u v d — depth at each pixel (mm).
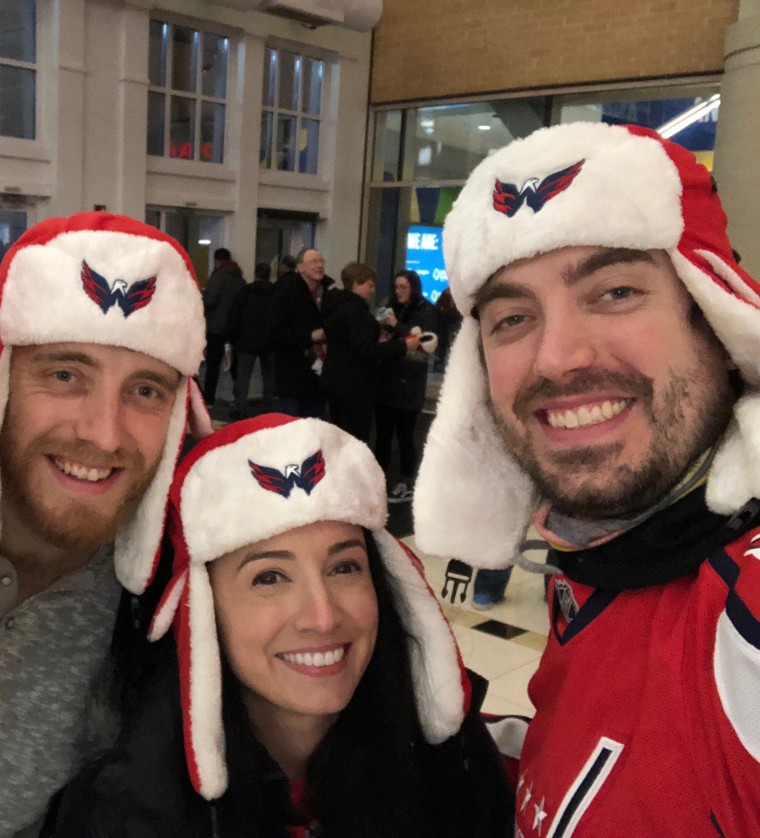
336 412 4711
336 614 1145
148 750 1082
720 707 720
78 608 1225
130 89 6629
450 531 1185
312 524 1146
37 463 1134
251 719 1205
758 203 5023
